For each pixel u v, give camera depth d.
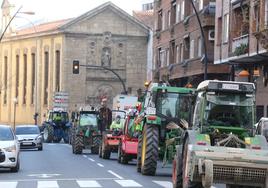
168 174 33.41
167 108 33.59
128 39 132.12
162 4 93.12
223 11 61.69
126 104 79.19
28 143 62.75
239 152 21.11
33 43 141.12
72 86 128.62
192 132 22.38
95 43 130.25
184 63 74.94
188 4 77.88
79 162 44.16
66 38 128.50
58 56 131.38
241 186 22.94
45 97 135.88
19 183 27.89
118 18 131.38
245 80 58.72
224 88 22.61
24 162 43.28
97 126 59.19
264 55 50.66
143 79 133.00
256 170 20.84
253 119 22.64
